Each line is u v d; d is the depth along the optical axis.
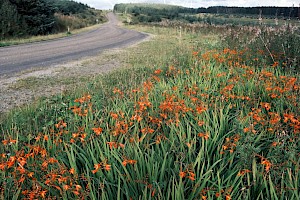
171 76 6.74
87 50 16.00
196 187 2.33
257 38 7.60
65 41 22.69
